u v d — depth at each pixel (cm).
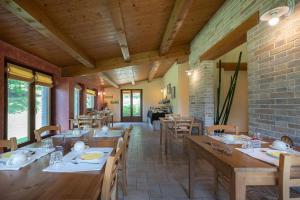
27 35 332
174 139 450
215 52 424
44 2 253
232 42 353
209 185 286
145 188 278
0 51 335
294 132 209
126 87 1248
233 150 178
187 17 430
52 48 413
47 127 266
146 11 338
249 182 132
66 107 574
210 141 220
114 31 378
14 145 191
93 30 359
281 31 227
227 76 610
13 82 400
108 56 547
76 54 421
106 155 165
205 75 488
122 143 182
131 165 378
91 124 505
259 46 268
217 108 565
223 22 381
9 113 387
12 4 217
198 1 364
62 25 321
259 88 268
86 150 181
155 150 495
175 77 796
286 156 123
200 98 517
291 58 212
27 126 446
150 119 1021
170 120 490
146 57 583
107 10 295
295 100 208
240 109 614
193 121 474
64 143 218
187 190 272
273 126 240
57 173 127
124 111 1252
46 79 502
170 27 376
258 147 186
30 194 99
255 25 277
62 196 97
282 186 123
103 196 115
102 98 1206
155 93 1248
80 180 116
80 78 809
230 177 138
